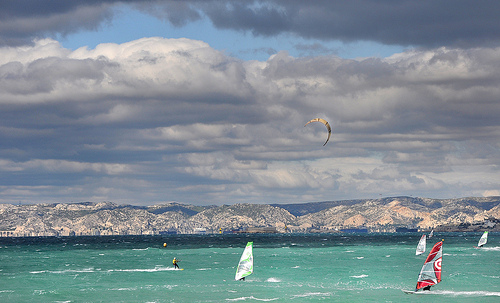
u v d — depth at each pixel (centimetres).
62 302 6500
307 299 6531
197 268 10650
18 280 8656
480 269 9800
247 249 8175
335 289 7369
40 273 9838
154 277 8969
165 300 6569
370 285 7769
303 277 8756
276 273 9388
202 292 7150
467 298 6519
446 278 8350
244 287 7619
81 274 9581
